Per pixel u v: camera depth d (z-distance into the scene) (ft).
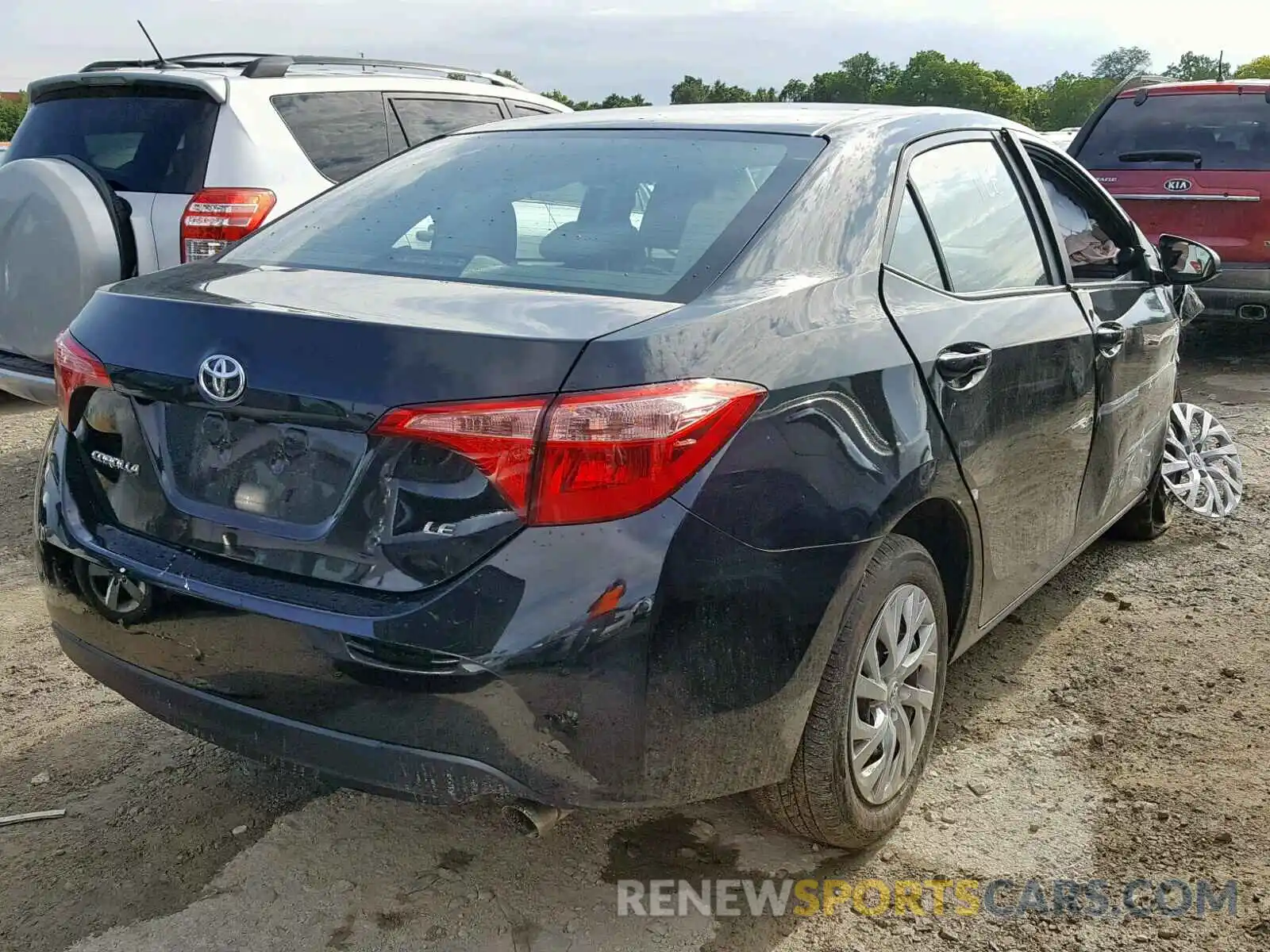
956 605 9.93
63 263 16.63
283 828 9.34
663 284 8.05
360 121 19.63
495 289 8.16
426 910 8.40
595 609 6.77
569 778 7.07
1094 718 11.13
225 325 7.55
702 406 7.02
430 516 6.95
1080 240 12.93
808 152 9.40
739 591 7.19
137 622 7.92
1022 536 10.59
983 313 9.91
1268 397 24.39
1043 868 8.90
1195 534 16.21
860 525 7.87
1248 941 8.11
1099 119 28.30
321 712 7.23
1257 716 11.14
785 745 7.79
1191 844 9.16
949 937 8.16
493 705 6.84
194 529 7.78
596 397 6.75
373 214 10.03
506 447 6.75
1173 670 12.09
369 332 7.13
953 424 9.00
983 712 11.24
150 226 17.15
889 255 9.20
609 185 9.44
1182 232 26.71
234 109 17.53
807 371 7.75
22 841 9.11
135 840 9.16
